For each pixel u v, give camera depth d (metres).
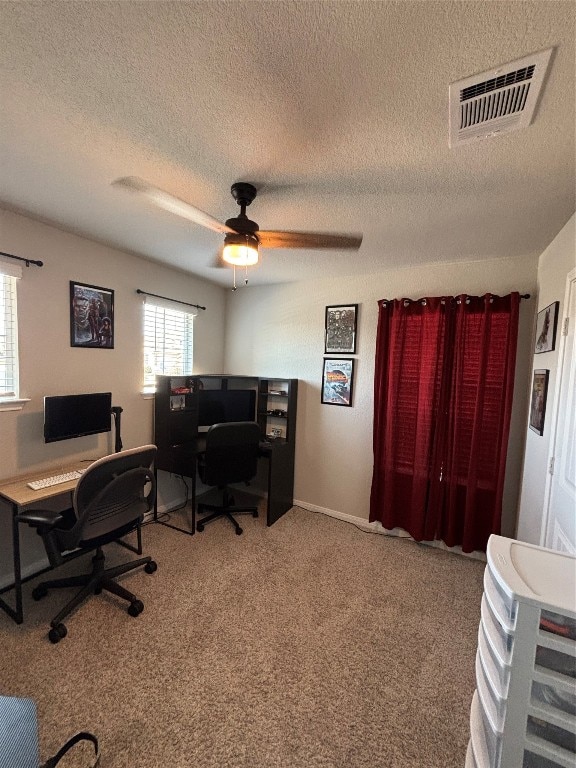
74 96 1.05
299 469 3.46
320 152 1.31
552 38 0.81
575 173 1.37
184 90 1.02
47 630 1.74
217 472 2.85
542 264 2.26
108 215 1.98
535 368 2.20
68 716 1.32
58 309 2.25
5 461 2.03
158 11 0.79
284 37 0.84
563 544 1.53
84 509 1.73
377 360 2.90
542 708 0.72
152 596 2.03
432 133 1.17
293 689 1.47
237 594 2.07
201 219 1.40
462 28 0.80
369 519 3.03
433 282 2.76
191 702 1.39
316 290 3.31
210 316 3.63
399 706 1.41
